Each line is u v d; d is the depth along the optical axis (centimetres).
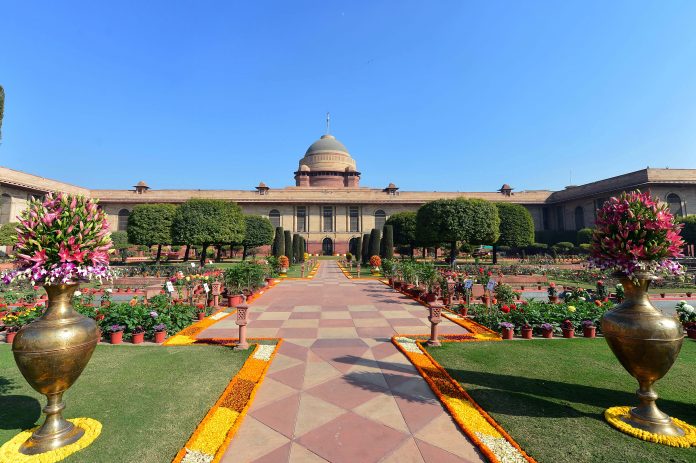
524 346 686
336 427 386
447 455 338
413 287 1377
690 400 449
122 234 4375
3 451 336
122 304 802
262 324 871
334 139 6700
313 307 1105
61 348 332
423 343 691
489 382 503
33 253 352
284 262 2362
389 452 341
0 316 867
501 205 3225
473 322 884
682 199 3484
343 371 550
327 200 5025
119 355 621
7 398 450
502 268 2341
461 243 3131
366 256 3488
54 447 341
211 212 2906
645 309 384
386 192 5206
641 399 391
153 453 338
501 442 351
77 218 372
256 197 4972
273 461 327
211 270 2070
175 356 616
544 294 1490
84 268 361
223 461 327
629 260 390
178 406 429
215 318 929
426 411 423
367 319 930
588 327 760
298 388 486
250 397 448
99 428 373
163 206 3272
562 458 329
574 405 433
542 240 4506
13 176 3522
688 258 2358
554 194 5059
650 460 327
